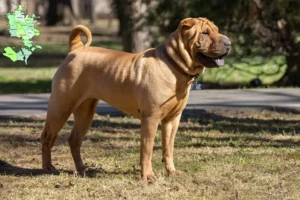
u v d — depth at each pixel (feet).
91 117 31.04
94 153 35.63
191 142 38.32
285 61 69.92
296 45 66.80
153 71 27.76
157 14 66.13
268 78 76.48
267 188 28.17
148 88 27.73
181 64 27.48
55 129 30.42
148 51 28.63
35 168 32.50
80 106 30.68
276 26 66.08
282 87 65.46
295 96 54.95
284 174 30.30
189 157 33.88
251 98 54.13
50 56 115.96
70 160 34.17
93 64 29.27
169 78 27.58
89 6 208.95
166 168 30.14
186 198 26.71
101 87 29.09
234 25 64.49
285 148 36.04
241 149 35.96
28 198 26.81
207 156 34.09
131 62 28.58
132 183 28.50
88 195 27.14
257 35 65.51
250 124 44.65
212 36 27.14
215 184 28.58
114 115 48.26
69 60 29.81
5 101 54.80
